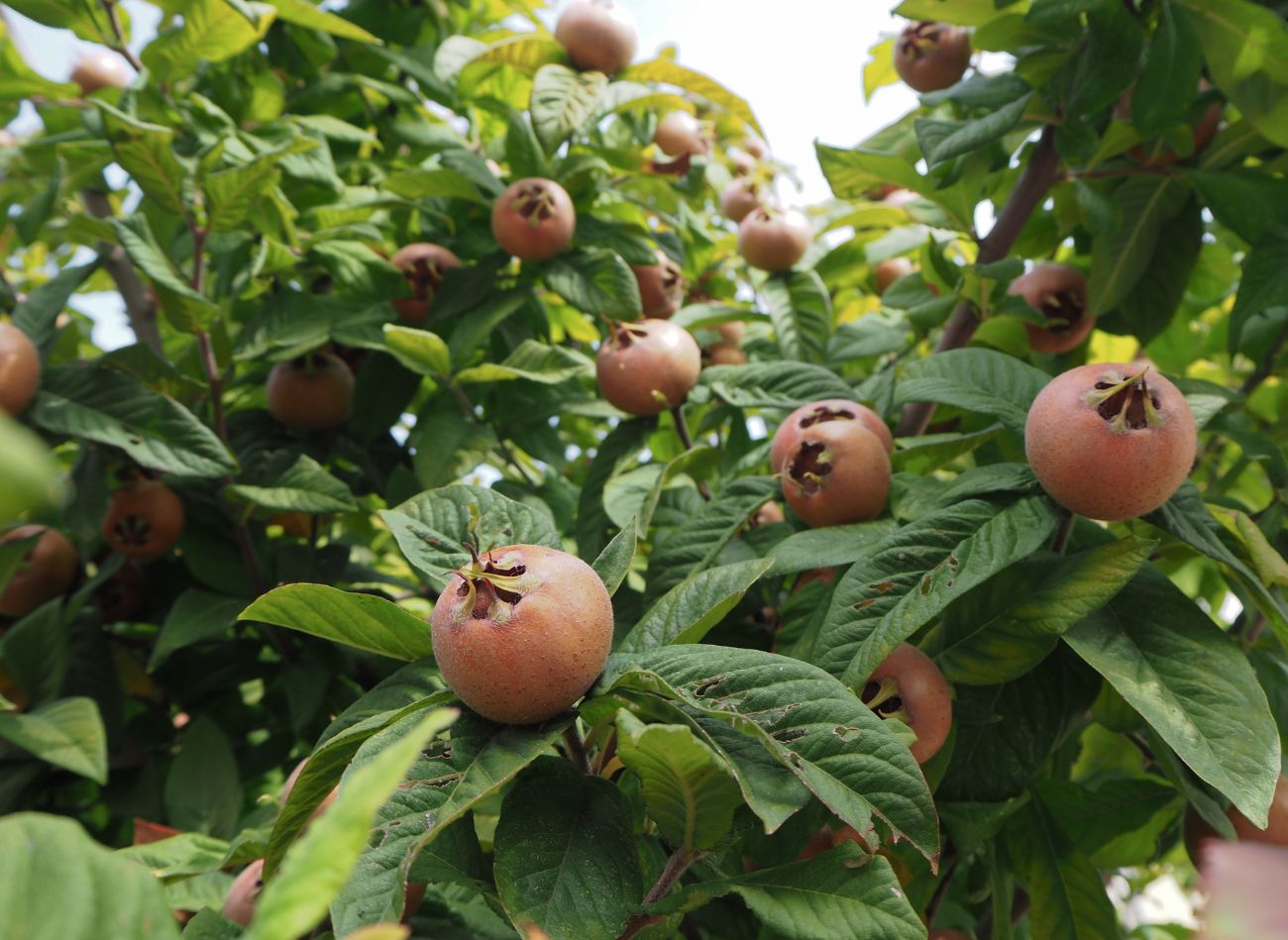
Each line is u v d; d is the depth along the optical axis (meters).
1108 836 0.41
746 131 0.74
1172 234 0.52
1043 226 0.57
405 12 0.67
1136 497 0.30
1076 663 0.36
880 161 0.51
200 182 0.51
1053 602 0.32
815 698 0.26
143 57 0.55
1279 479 0.42
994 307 0.49
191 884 0.35
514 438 0.57
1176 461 0.30
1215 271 0.61
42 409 0.46
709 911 0.37
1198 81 0.42
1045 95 0.45
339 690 0.55
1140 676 0.30
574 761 0.29
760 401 0.44
